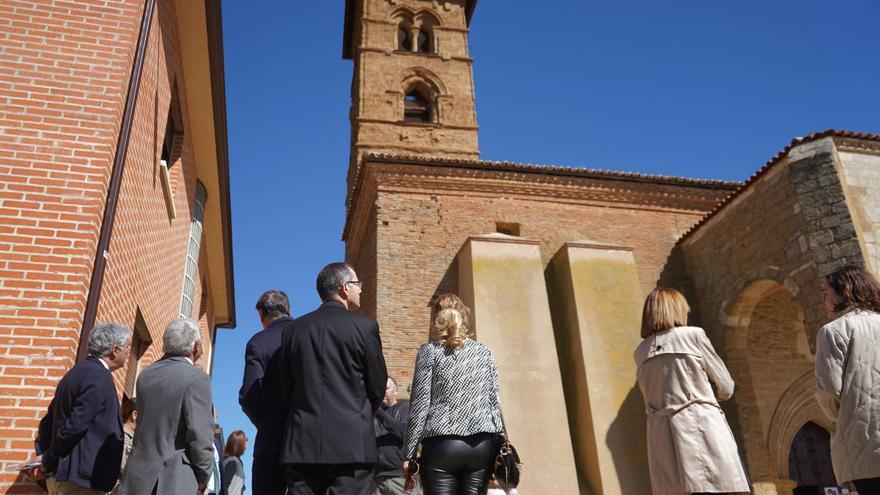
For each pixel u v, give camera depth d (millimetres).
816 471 16438
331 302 4398
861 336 3660
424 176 17906
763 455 14992
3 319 5891
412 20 31906
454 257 17141
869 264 12430
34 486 5375
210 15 11133
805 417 15953
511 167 18266
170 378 4605
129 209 8250
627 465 14242
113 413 4617
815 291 13188
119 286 8008
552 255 17859
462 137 28172
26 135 6723
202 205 16078
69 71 7148
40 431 4859
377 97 28375
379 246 16781
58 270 6223
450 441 3758
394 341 15766
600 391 15062
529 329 15367
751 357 16281
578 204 18703
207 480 4488
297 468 3807
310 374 3977
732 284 16094
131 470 4355
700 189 19422
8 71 6957
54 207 6480
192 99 13180
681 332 4359
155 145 9898
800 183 13812
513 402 14312
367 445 3850
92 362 4727
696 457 3947
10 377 5695
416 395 3941
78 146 6816
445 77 29984
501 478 3893
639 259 18266
